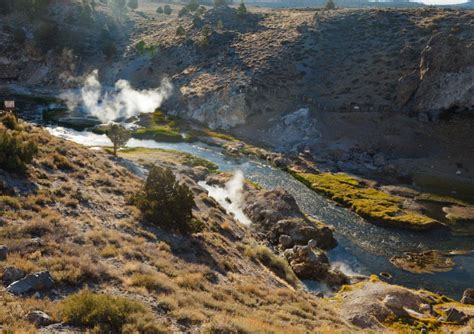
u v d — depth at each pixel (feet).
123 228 81.35
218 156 247.70
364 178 223.71
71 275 51.11
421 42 313.12
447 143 254.47
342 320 80.94
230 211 163.22
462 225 176.24
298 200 192.24
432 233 167.22
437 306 108.58
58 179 94.48
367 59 320.09
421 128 267.39
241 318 54.08
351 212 183.21
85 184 100.01
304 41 353.72
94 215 82.23
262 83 313.12
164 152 229.66
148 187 98.22
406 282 130.62
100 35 442.91
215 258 86.02
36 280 46.88
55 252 57.31
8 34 415.64
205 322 48.67
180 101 327.06
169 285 58.08
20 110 313.32
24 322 38.68
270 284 89.30
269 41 367.04
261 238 141.49
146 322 42.73
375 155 248.11
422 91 276.21
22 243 56.90
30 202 73.77
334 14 387.34
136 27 473.67
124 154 209.56
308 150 256.32
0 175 81.20
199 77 344.69
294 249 131.13
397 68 301.63
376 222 173.37
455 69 269.85
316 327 64.39
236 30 407.44
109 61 403.54
